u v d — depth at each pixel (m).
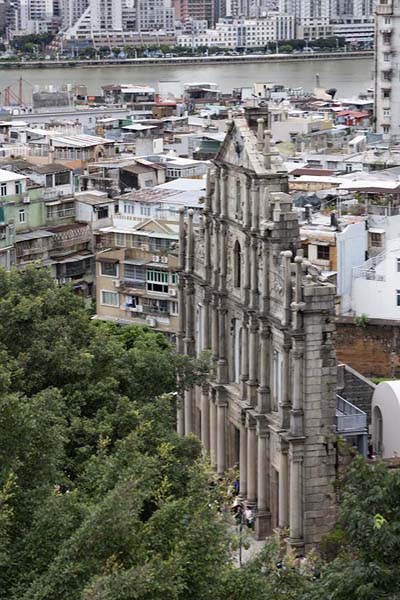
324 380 127.81
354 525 88.19
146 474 96.50
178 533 86.12
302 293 126.12
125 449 100.81
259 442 134.50
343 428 134.12
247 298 136.50
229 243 142.88
